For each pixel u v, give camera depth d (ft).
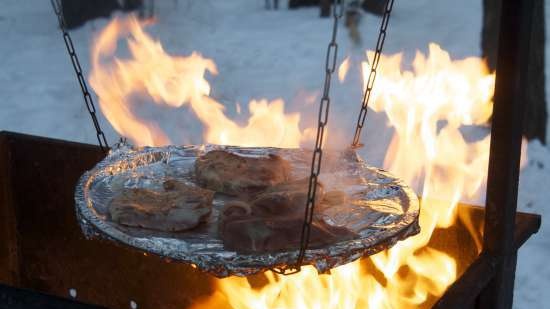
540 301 9.21
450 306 4.43
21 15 23.36
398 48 19.17
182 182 5.56
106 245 7.63
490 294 5.40
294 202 5.00
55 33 21.38
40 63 19.01
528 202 11.82
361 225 4.94
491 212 5.34
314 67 18.07
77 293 7.95
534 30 13.52
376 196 5.55
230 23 22.34
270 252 4.46
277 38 20.56
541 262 10.06
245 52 19.48
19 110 15.93
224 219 4.85
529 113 13.84
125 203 4.99
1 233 7.96
